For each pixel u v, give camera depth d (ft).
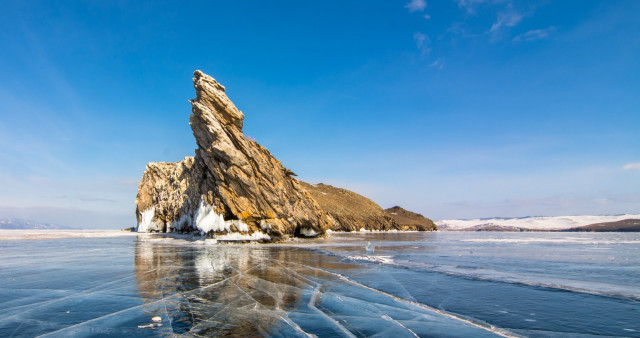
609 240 216.33
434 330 31.19
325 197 444.55
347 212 419.95
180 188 237.25
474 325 32.76
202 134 162.81
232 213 157.07
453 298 43.70
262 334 29.89
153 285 51.67
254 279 57.11
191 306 39.42
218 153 154.81
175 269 68.39
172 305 39.86
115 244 141.08
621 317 35.24
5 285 51.62
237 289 48.88
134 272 64.28
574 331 30.89
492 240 213.87
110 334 29.86
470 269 69.56
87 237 192.65
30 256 92.22
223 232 153.17
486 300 42.68
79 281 54.85
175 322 33.37
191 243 149.89
